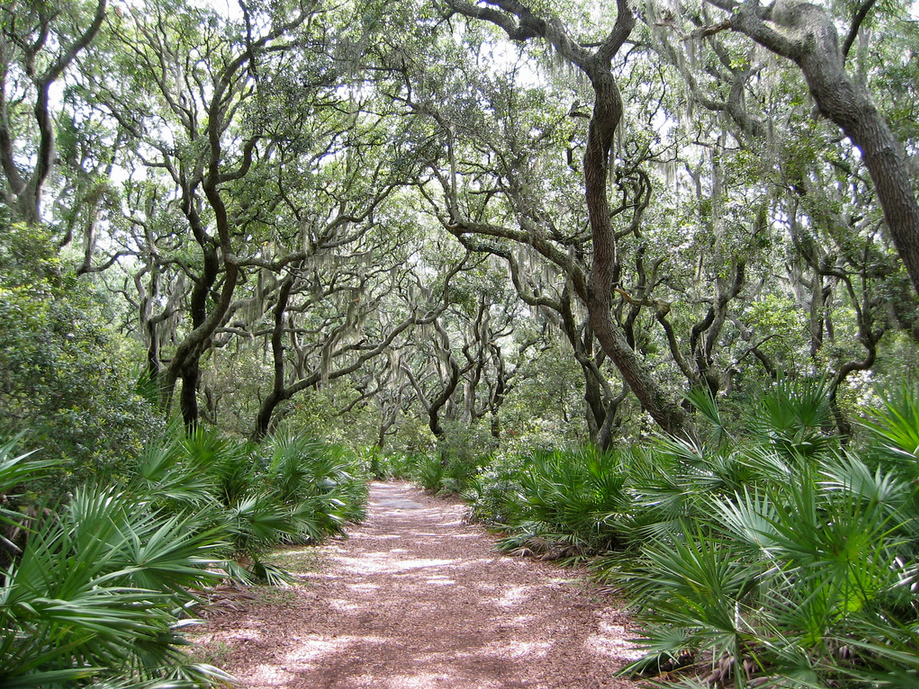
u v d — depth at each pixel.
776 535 3.58
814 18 8.11
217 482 8.12
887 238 13.05
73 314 6.14
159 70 16.05
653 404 10.52
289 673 4.52
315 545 10.59
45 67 15.93
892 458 3.93
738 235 13.66
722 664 3.87
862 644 2.71
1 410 5.35
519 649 5.12
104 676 3.29
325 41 12.83
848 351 14.83
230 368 22.92
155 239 18.03
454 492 20.69
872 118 7.53
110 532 3.62
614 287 12.69
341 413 26.42
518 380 26.19
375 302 21.83
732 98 12.55
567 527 8.94
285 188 14.77
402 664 4.80
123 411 6.04
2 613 2.65
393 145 14.68
